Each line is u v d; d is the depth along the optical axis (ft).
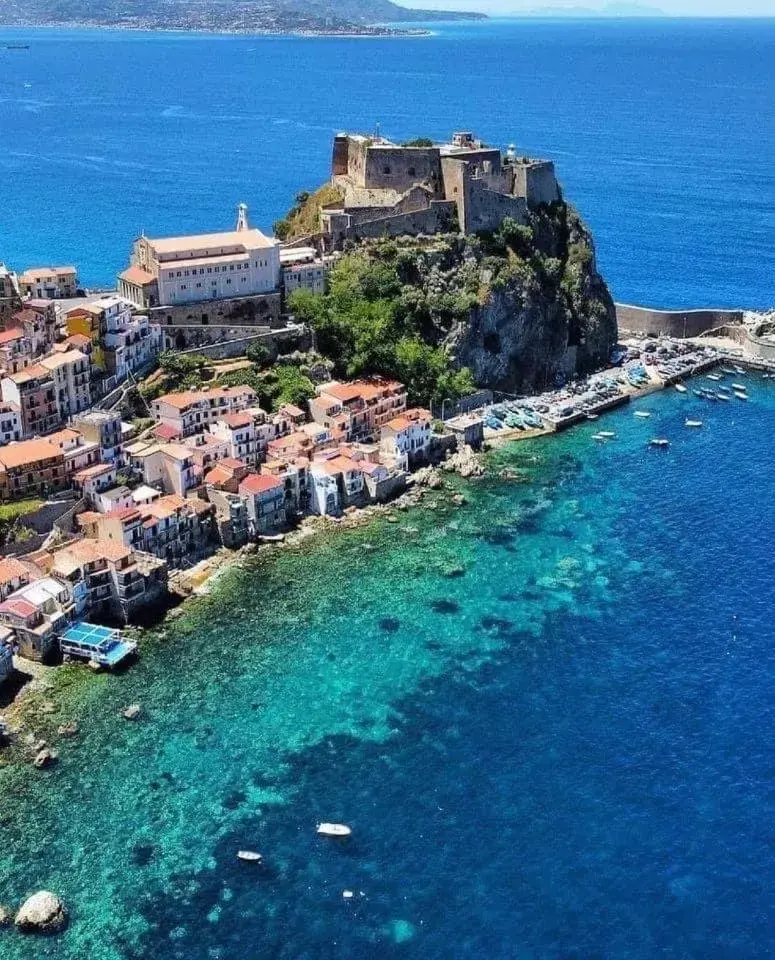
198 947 340.18
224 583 538.88
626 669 478.59
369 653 486.38
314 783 408.05
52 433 595.47
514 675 473.67
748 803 401.49
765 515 625.41
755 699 459.32
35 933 342.44
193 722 437.99
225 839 381.40
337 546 577.84
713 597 536.83
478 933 346.95
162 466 581.53
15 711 438.81
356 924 349.61
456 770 415.85
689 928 350.02
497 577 552.41
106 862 370.32
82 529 544.21
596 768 418.10
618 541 592.19
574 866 373.20
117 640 476.95
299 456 620.08
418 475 652.89
